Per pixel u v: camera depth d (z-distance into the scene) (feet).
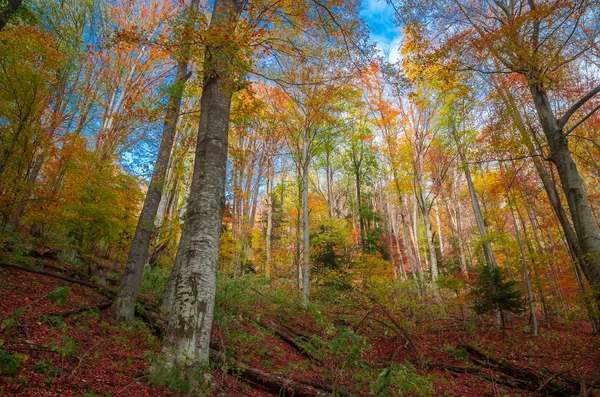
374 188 101.86
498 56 27.81
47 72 27.91
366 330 33.94
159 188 25.55
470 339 37.50
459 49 28.43
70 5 45.96
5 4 18.71
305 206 49.03
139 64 48.47
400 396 15.02
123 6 50.75
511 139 30.89
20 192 25.17
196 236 14.34
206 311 13.56
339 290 48.85
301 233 59.62
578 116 42.70
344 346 15.16
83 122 48.42
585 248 22.94
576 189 23.89
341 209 115.75
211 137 16.25
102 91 52.01
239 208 66.23
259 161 66.59
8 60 23.59
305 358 24.21
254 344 22.26
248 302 31.81
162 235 44.24
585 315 39.24
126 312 21.25
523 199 55.31
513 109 31.07
